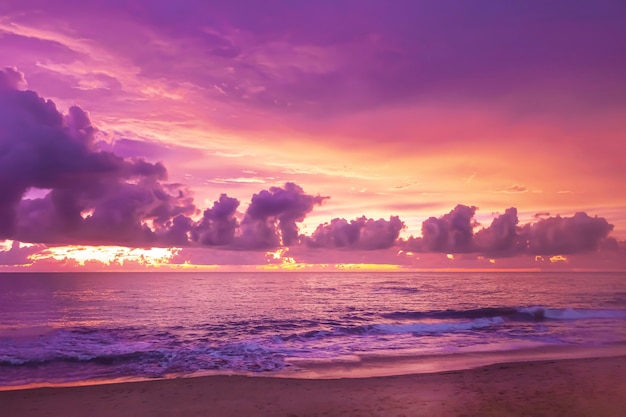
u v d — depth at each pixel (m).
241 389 9.77
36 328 22.28
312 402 8.73
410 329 21.36
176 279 107.81
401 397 9.02
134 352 14.86
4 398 9.09
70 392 9.58
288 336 19.44
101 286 67.94
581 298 44.34
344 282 92.50
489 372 11.41
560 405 8.27
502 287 68.75
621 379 10.47
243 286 72.12
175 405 8.59
